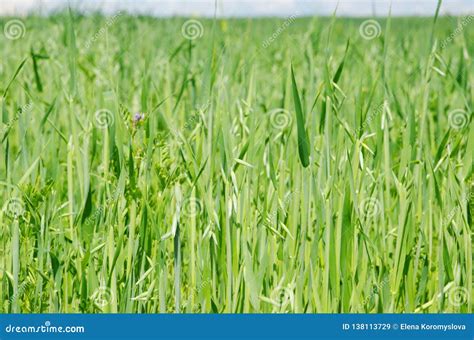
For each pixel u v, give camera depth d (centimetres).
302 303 269
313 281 266
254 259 279
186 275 295
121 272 276
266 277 276
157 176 289
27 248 281
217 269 278
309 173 278
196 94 441
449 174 283
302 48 492
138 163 297
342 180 284
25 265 279
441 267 276
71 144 304
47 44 581
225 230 269
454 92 467
